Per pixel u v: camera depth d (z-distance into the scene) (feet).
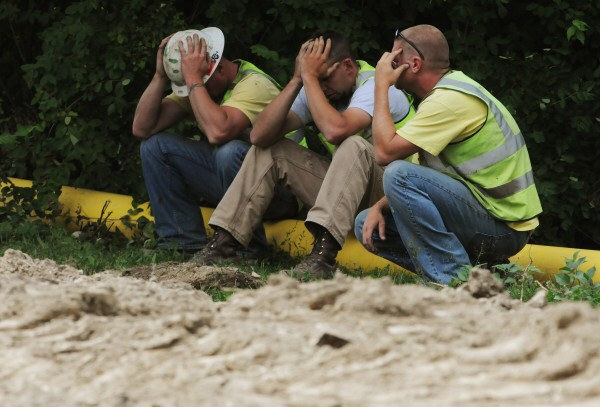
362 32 90.99
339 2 90.84
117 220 91.40
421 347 34.47
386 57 67.97
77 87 92.53
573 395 30.81
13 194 91.81
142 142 83.76
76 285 44.19
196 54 79.71
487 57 91.71
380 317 37.27
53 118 93.20
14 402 32.53
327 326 36.37
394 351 34.30
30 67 93.35
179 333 36.99
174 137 83.10
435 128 65.67
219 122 77.92
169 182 83.46
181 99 84.58
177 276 66.95
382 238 70.54
